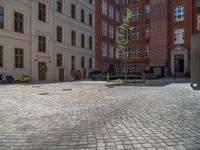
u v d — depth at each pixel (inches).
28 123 261.4
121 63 2178.9
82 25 1609.3
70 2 1471.5
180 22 1740.9
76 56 1537.9
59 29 1376.7
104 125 249.9
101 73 1488.7
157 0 1831.9
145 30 2036.2
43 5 1239.5
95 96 516.1
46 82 1103.0
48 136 211.8
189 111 323.9
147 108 351.9
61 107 367.6
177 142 190.2
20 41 1088.8
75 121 270.1
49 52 1275.8
